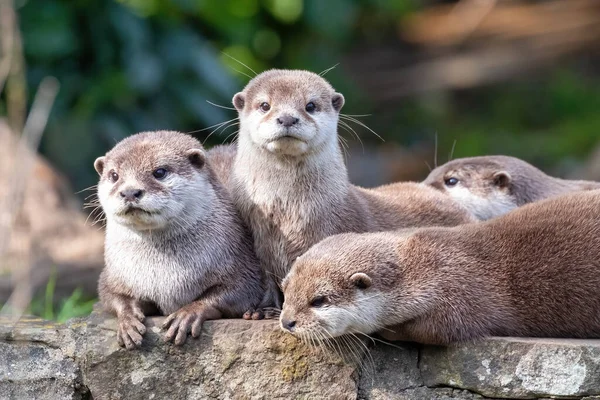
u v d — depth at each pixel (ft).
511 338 30.55
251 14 87.51
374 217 36.94
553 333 31.40
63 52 67.87
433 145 103.04
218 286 32.86
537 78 119.75
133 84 68.59
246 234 34.27
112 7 69.21
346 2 91.50
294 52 94.68
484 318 30.71
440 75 119.65
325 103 35.50
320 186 34.30
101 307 34.19
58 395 32.55
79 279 50.98
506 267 31.60
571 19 132.36
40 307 48.80
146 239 32.45
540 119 110.73
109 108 68.80
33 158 33.27
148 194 31.50
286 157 33.88
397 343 31.37
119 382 31.89
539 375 29.86
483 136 102.17
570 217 32.19
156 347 31.71
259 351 31.37
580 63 123.65
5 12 35.63
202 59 71.10
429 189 41.65
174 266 32.48
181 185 32.27
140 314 31.99
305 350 31.27
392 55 125.49
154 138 33.63
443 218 39.04
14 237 53.06
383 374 31.30
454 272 31.01
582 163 88.58
